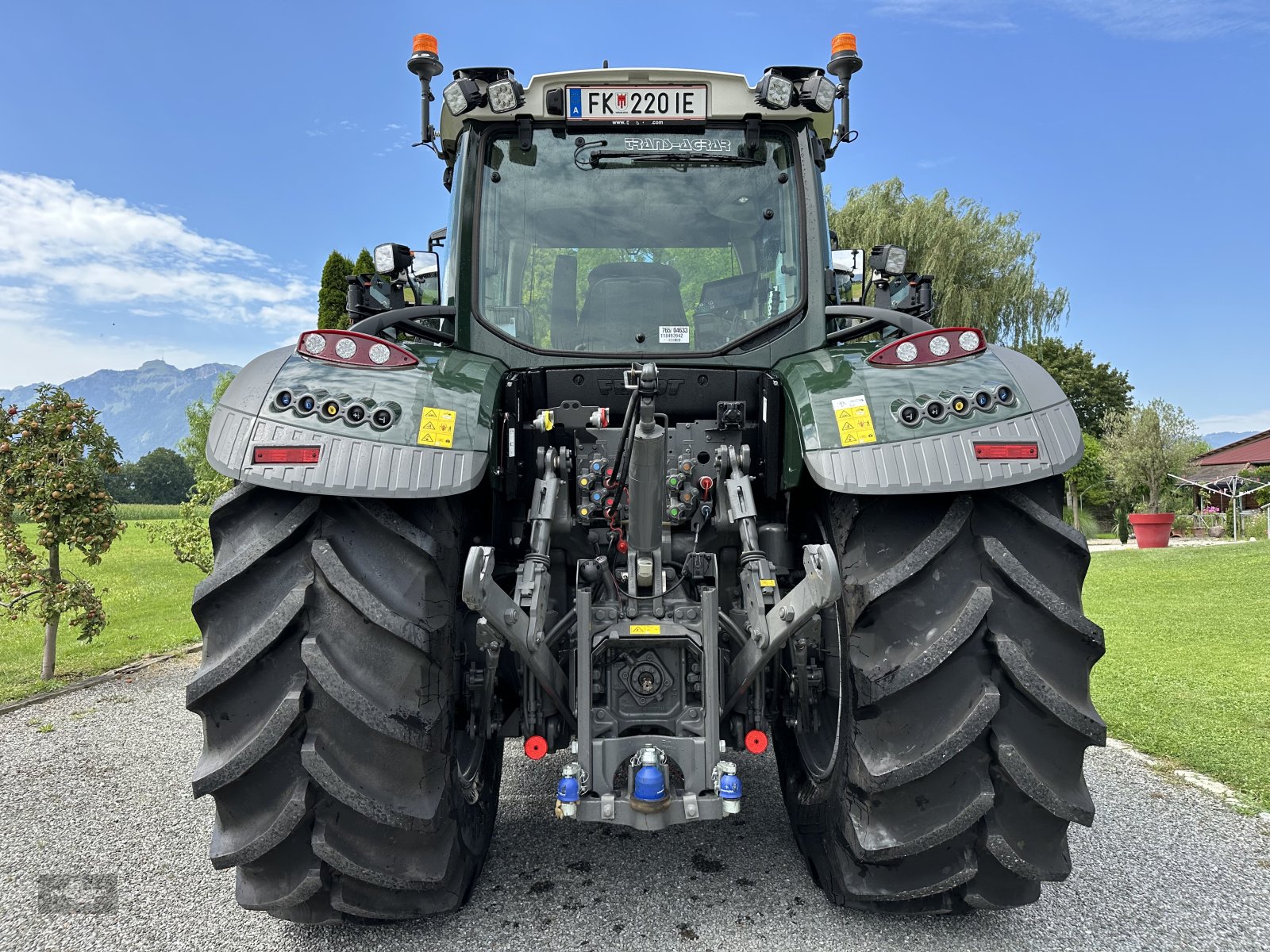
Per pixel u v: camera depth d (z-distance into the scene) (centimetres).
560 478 260
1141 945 234
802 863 285
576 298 303
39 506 592
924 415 222
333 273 1641
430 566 218
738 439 273
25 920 255
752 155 311
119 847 313
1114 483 3325
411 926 247
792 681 254
